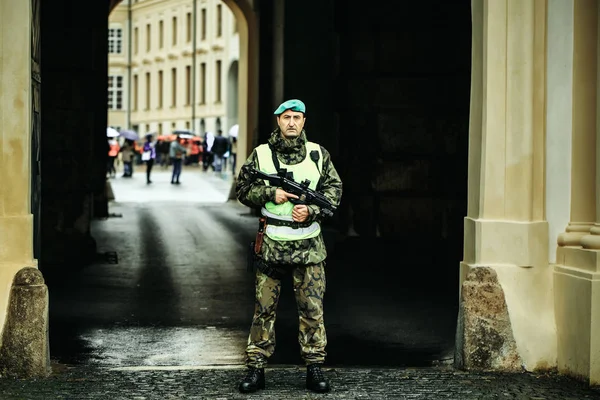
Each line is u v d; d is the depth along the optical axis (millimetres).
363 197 17625
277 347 10922
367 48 17281
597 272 8539
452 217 16938
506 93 9148
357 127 17438
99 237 22734
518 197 9125
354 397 7992
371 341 11195
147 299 14109
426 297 14180
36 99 10133
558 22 9148
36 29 10164
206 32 86562
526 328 8977
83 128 18031
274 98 29172
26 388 8273
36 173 10062
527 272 9055
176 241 22156
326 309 13195
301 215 7938
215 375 8828
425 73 17078
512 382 8555
